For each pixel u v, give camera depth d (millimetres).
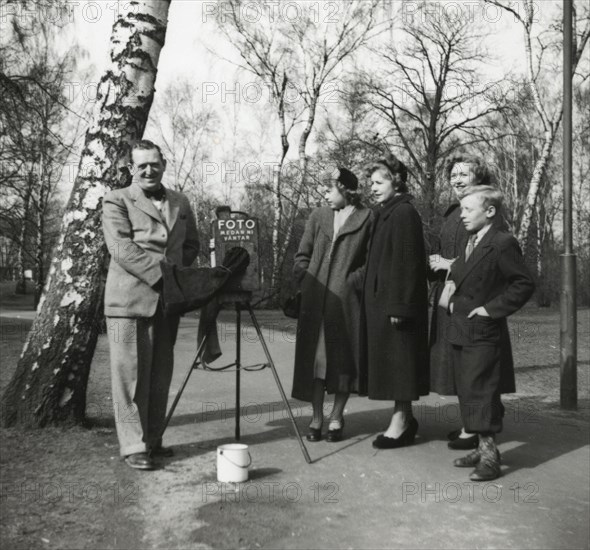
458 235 5301
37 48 15633
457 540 3600
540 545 3582
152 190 4691
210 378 8125
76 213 5176
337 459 4832
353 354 5293
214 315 4945
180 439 5188
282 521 3703
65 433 4980
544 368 10391
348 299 5305
